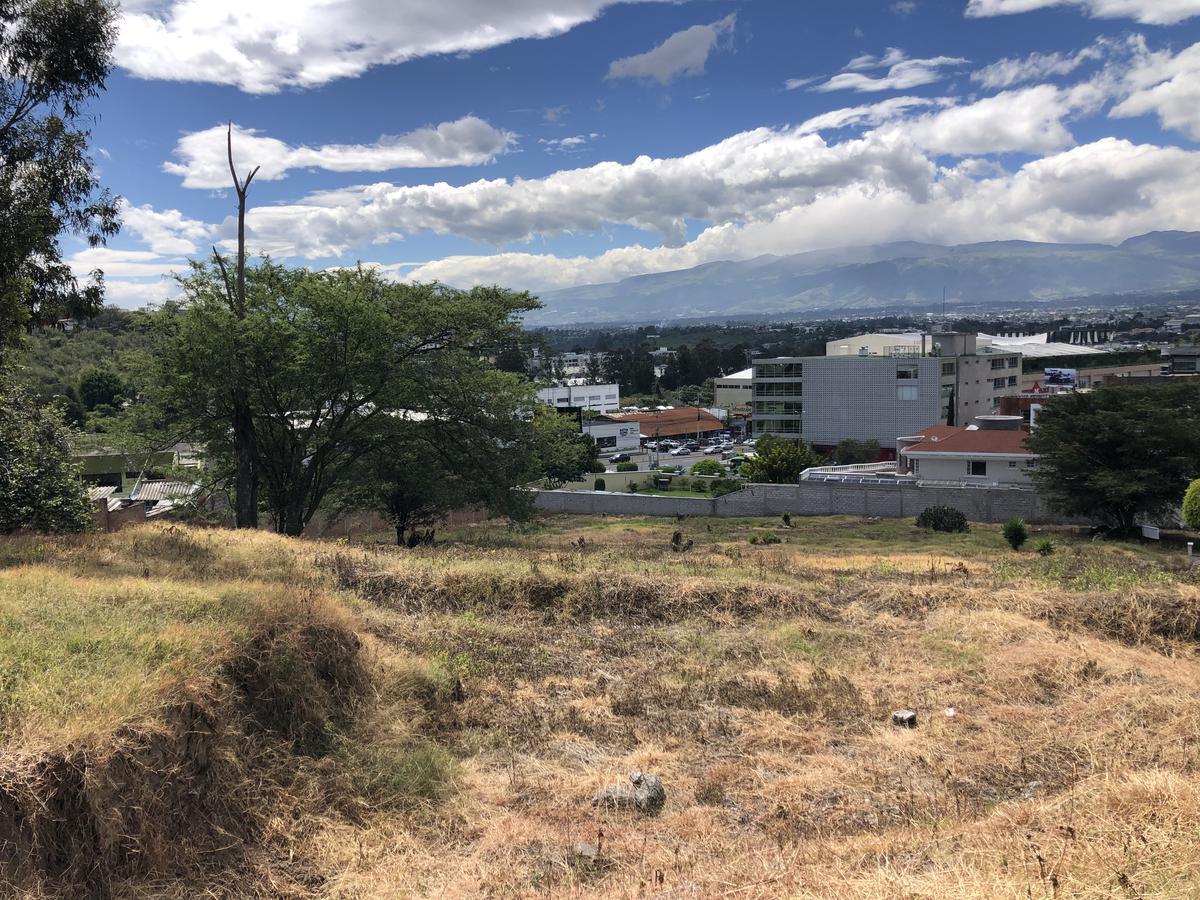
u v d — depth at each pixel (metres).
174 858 5.09
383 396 23.66
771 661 10.00
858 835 5.67
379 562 13.59
